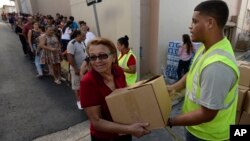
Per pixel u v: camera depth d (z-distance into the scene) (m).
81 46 4.04
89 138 3.20
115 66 1.81
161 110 1.35
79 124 3.59
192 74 1.49
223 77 1.21
